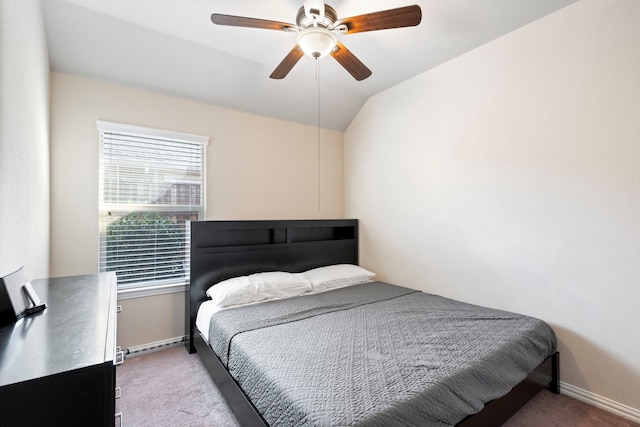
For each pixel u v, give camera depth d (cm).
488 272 235
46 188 196
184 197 275
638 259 169
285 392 119
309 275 295
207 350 218
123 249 247
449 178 261
